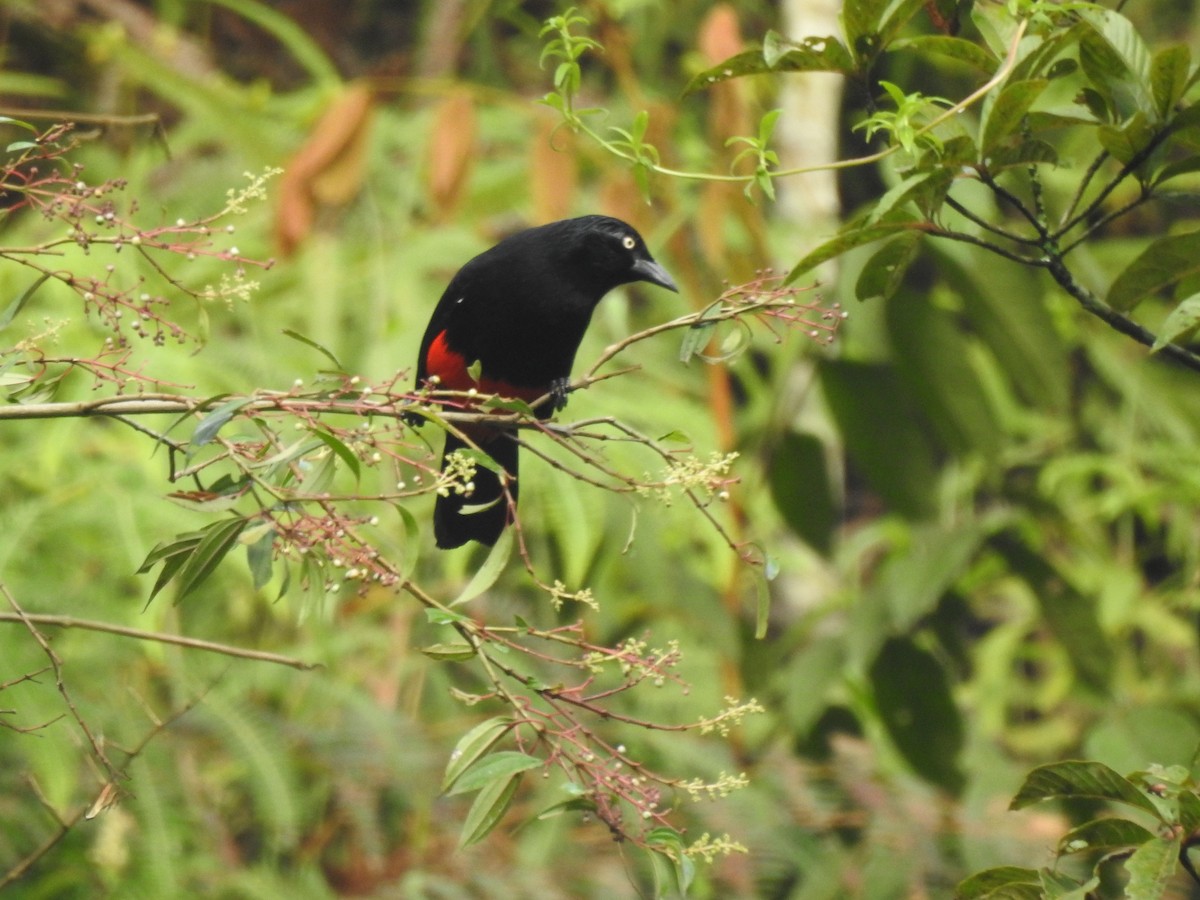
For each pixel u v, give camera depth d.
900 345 12.11
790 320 4.95
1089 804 10.16
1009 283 11.91
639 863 9.70
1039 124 5.10
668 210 12.29
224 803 10.74
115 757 9.29
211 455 10.16
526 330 8.31
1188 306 4.54
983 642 15.96
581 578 10.38
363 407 4.45
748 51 5.18
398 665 11.45
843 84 13.56
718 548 11.70
